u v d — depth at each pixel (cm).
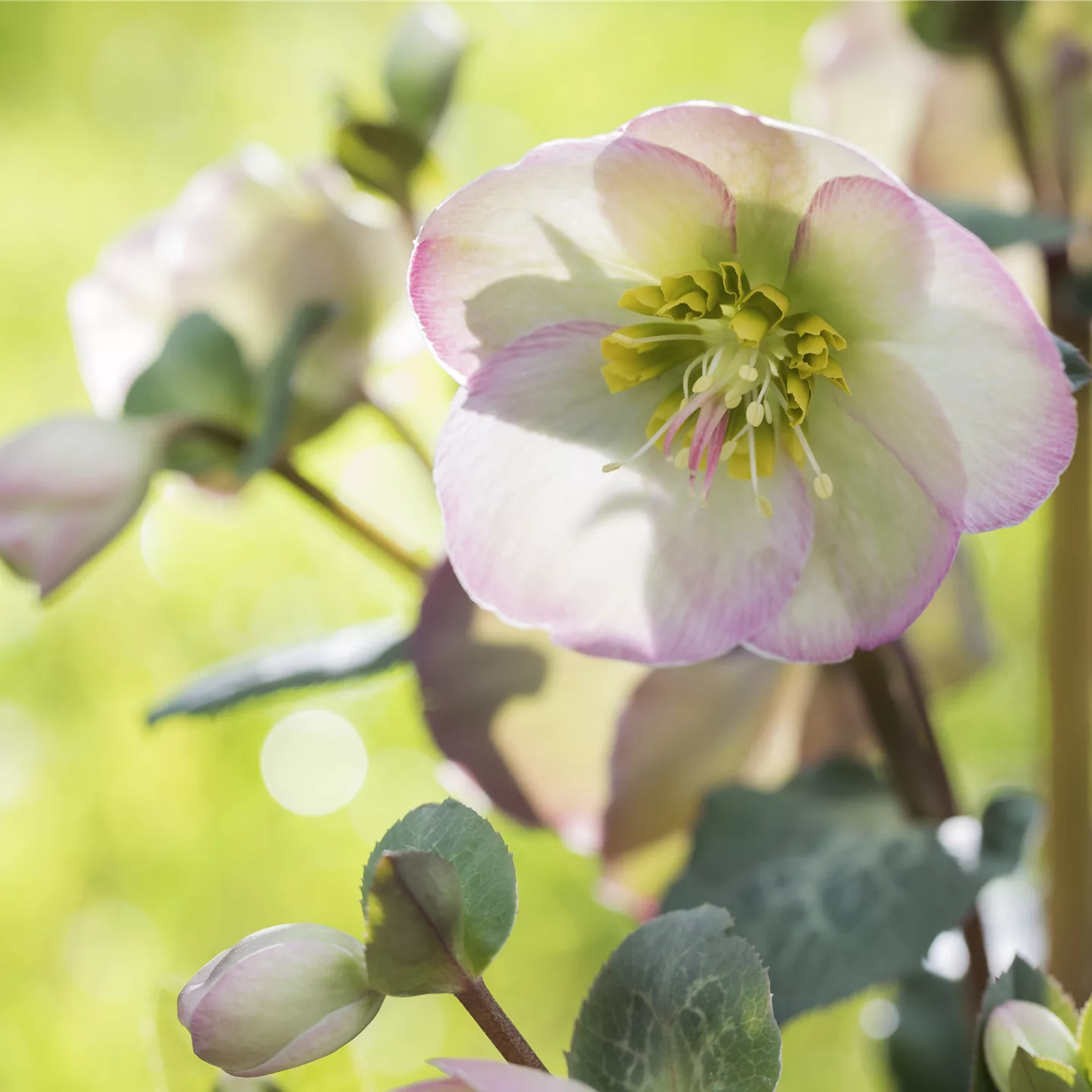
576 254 57
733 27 154
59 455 62
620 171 56
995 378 55
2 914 127
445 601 62
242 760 132
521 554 58
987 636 67
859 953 59
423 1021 116
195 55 172
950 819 61
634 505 58
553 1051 117
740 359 58
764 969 53
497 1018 53
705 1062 53
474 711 63
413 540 88
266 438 63
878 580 57
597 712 64
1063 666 64
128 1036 120
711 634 58
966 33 64
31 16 175
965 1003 62
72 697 138
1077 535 64
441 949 53
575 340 57
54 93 174
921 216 55
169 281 66
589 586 58
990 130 67
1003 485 56
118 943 126
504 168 56
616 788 64
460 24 65
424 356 67
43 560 62
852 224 56
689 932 54
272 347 65
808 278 57
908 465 56
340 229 65
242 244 65
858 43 68
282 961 53
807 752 66
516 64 159
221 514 66
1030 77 67
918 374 56
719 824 62
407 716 132
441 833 53
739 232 57
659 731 64
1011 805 61
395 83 64
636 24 159
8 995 123
